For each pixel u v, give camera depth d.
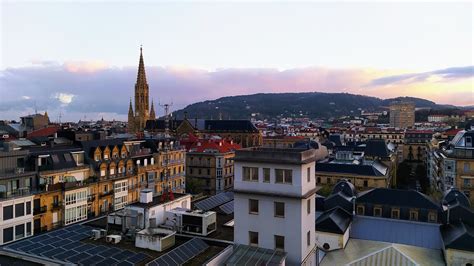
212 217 57.44
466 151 115.88
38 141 104.19
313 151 52.75
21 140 104.62
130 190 106.25
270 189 49.84
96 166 95.81
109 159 101.69
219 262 47.16
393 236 75.00
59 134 111.62
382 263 65.12
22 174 76.25
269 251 48.41
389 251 67.56
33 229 75.06
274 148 54.91
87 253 47.44
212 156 150.75
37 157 82.31
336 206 82.56
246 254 48.16
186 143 171.62
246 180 51.69
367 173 132.12
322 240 72.25
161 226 57.41
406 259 65.06
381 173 133.88
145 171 114.38
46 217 78.88
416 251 69.56
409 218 82.12
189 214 56.78
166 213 58.53
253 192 50.44
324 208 86.31
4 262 41.44
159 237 49.16
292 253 48.62
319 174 137.00
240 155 52.09
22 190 74.75
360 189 131.50
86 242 51.78
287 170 48.97
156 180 120.06
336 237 71.31
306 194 48.97
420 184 182.25
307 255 50.72
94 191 92.31
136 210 56.56
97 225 59.59
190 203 69.12
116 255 46.88
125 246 50.38
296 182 48.25
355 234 77.44
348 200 86.50
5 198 69.50
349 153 150.12
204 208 68.94
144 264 44.75
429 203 82.12
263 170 50.47
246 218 51.41
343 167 136.62
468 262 62.50
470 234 63.91
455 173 116.62
